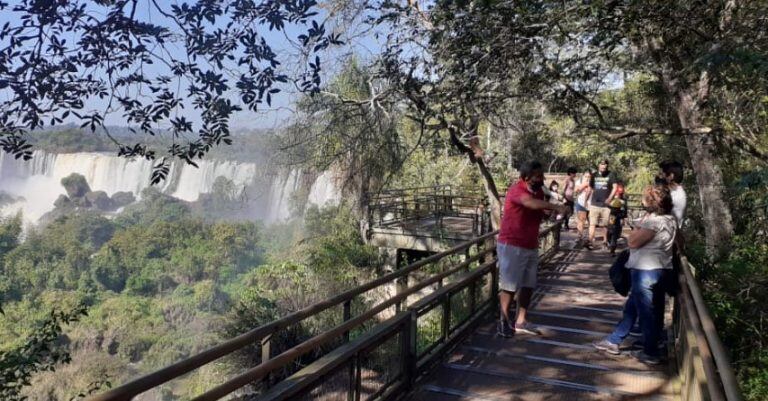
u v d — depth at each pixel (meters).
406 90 8.98
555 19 6.80
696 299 3.77
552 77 8.46
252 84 3.95
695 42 8.35
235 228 35.66
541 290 8.77
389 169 14.04
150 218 45.12
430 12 7.71
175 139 4.02
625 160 23.20
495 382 5.03
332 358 3.69
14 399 5.92
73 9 3.62
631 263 5.34
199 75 3.86
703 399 2.82
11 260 39.28
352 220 18.23
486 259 8.09
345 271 15.44
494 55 7.70
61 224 47.72
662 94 13.02
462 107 9.17
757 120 8.93
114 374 20.70
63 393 15.30
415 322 4.88
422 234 16.39
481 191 23.30
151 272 38.03
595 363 5.43
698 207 13.37
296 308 11.25
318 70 4.18
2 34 3.53
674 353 5.42
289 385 3.25
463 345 5.99
